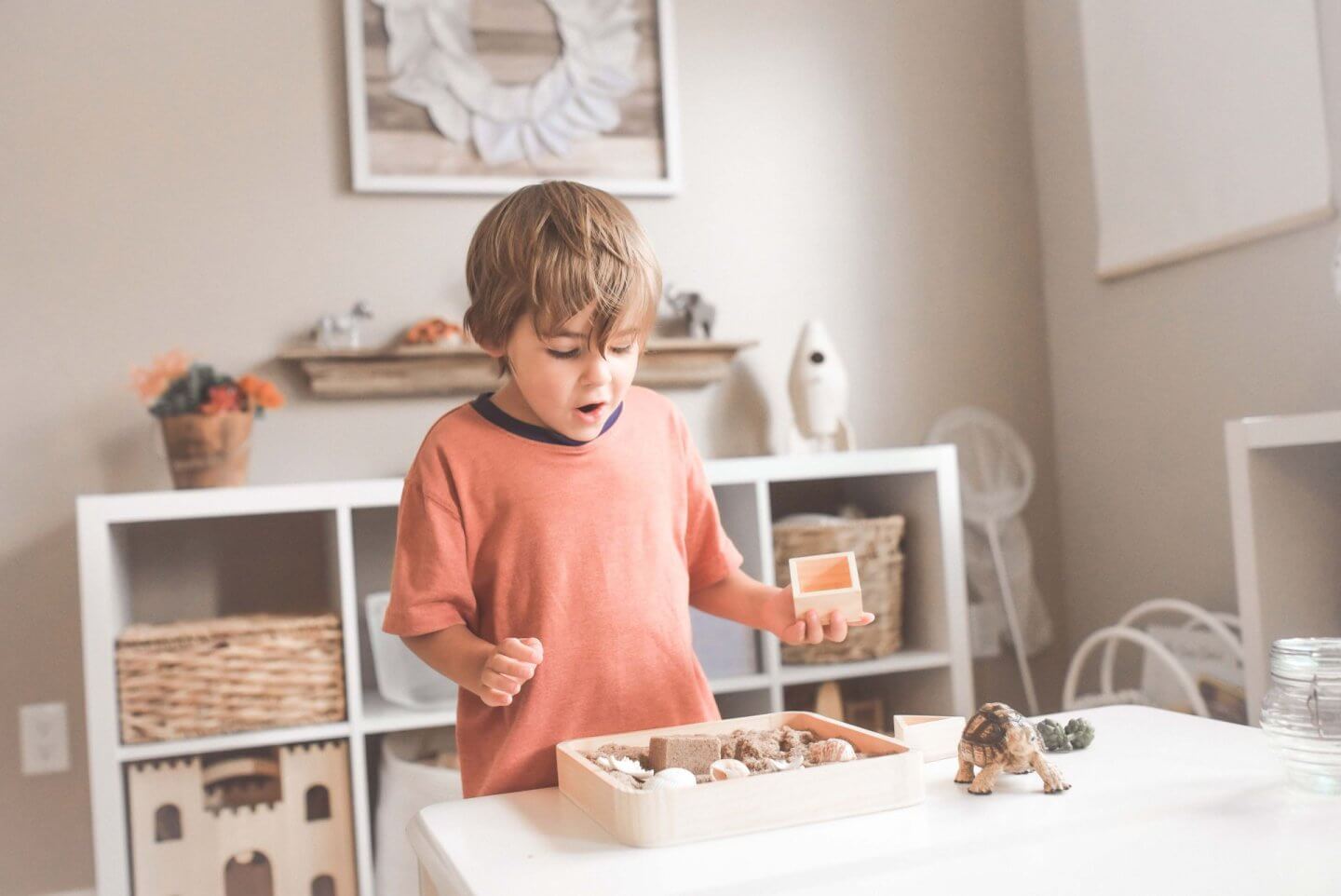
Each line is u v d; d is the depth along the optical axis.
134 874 1.72
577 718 0.97
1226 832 0.63
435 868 0.65
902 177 2.46
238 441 1.86
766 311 2.36
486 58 2.20
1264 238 1.90
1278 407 1.89
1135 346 2.24
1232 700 1.76
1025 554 2.44
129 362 2.03
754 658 1.99
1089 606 2.41
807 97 2.41
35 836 1.96
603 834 0.67
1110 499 2.33
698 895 0.56
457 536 0.96
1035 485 2.49
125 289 2.03
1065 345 2.46
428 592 0.93
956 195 2.49
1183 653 1.89
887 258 2.44
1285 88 1.82
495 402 1.01
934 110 2.49
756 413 2.34
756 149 2.37
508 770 0.92
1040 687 2.46
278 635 1.76
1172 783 0.71
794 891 0.57
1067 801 0.68
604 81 2.25
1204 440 2.06
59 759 1.97
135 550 2.01
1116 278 2.28
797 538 2.04
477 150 2.18
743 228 2.36
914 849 0.61
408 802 1.83
